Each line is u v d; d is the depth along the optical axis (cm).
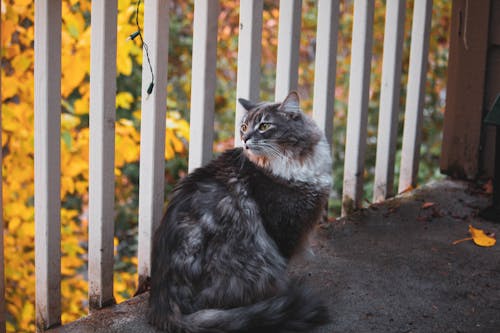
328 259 322
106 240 286
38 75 253
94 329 264
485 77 417
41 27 248
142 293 299
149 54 283
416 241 346
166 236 259
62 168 419
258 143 263
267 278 262
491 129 423
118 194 592
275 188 267
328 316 264
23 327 455
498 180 371
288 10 333
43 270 271
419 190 418
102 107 269
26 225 427
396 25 383
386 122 399
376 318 270
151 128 290
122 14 389
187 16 646
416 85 410
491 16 407
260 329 242
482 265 320
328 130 369
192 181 270
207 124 311
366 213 380
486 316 273
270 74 678
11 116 403
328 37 351
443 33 621
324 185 279
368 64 374
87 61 398
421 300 285
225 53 625
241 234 258
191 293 253
